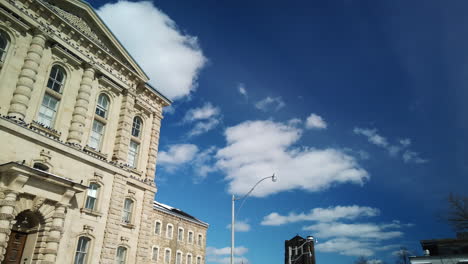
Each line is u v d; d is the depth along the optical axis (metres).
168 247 54.53
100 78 29.08
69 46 26.67
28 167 20.20
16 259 21.30
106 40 30.45
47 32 25.11
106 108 30.06
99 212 26.23
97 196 26.81
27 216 22.09
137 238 30.22
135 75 32.38
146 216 31.45
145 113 34.59
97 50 28.92
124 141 30.09
